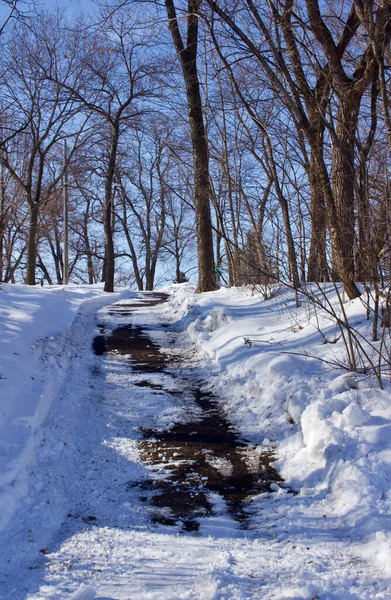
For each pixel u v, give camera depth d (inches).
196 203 557.9
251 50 275.6
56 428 225.8
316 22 290.4
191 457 205.9
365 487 160.7
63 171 903.7
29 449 192.7
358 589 122.5
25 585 126.5
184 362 342.3
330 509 161.3
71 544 146.9
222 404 266.1
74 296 580.7
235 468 196.5
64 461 199.0
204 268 561.6
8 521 155.1
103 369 325.7
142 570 133.6
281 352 276.7
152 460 203.8
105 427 235.8
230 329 365.7
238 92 331.6
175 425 239.3
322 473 179.8
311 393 235.3
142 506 169.6
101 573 132.2
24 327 347.3
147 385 296.5
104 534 152.6
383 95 241.9
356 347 241.0
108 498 175.0
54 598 120.5
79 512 166.1
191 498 174.9
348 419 193.5
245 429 233.6
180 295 545.6
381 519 145.9
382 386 220.4
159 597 120.9
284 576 129.6
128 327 448.1
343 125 280.2
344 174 292.7
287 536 149.9
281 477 188.4
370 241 237.8
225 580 126.7
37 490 174.7
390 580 125.0
